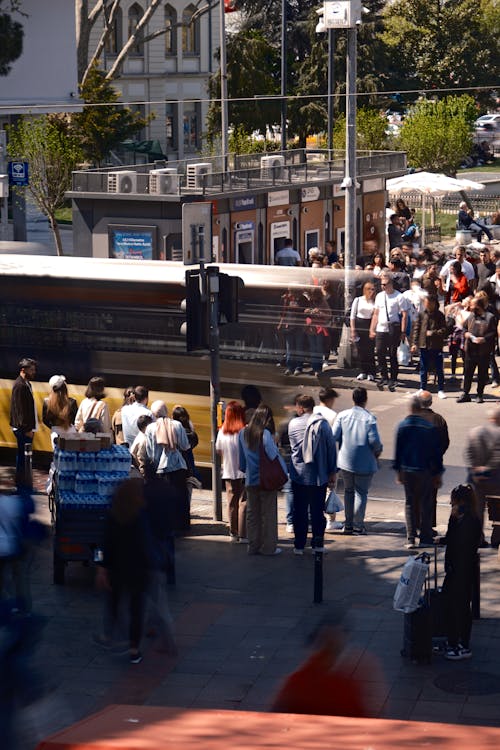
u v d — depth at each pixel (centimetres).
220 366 2062
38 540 1231
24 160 4556
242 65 7656
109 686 1152
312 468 1584
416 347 2552
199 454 2075
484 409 2489
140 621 1209
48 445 2181
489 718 1073
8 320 2172
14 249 2222
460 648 1225
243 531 1695
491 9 9688
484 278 3086
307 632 1316
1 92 3544
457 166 6462
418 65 9581
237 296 1805
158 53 8825
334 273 2339
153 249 3625
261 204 3834
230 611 1398
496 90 9769
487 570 1527
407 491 1659
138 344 2088
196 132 9194
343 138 6294
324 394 1756
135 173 3634
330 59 5444
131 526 1201
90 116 5753
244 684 1175
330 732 453
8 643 1128
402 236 4116
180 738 448
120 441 1861
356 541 1716
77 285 2102
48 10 3597
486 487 1594
